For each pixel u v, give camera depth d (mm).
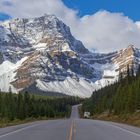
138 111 94375
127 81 160375
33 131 38531
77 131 38938
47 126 50969
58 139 28312
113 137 31156
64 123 64188
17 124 60375
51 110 190000
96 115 185375
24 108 126375
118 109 125188
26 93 150500
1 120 67750
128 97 109688
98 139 28859
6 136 31250
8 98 143500
